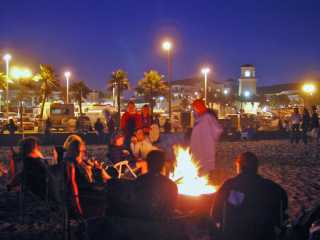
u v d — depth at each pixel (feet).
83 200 22.65
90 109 206.39
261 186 15.76
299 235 17.16
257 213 15.49
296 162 57.88
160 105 323.98
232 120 135.74
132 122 38.52
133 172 33.27
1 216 28.30
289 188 38.27
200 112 29.04
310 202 32.35
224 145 90.17
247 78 352.69
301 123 95.76
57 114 160.45
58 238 23.68
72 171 22.26
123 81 275.80
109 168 32.17
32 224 26.40
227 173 45.85
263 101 344.08
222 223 16.10
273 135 117.50
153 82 284.61
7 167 52.70
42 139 106.63
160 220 16.63
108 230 16.62
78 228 20.01
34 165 25.59
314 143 90.74
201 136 28.60
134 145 36.17
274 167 52.80
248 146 86.58
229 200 15.76
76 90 308.81
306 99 281.13
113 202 17.30
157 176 17.08
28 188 25.81
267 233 15.58
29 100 271.49
